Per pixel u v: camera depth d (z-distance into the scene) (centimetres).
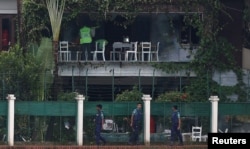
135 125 9425
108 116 9638
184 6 10956
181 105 9700
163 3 10962
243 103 9762
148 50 10956
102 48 10988
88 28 10956
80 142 9500
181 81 10869
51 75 10156
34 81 9988
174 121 9375
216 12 10938
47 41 10456
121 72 10931
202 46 10925
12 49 10244
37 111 9638
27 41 10869
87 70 10900
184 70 10906
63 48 10894
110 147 9294
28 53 10400
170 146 9350
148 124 9525
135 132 9438
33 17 10838
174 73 10894
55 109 9631
